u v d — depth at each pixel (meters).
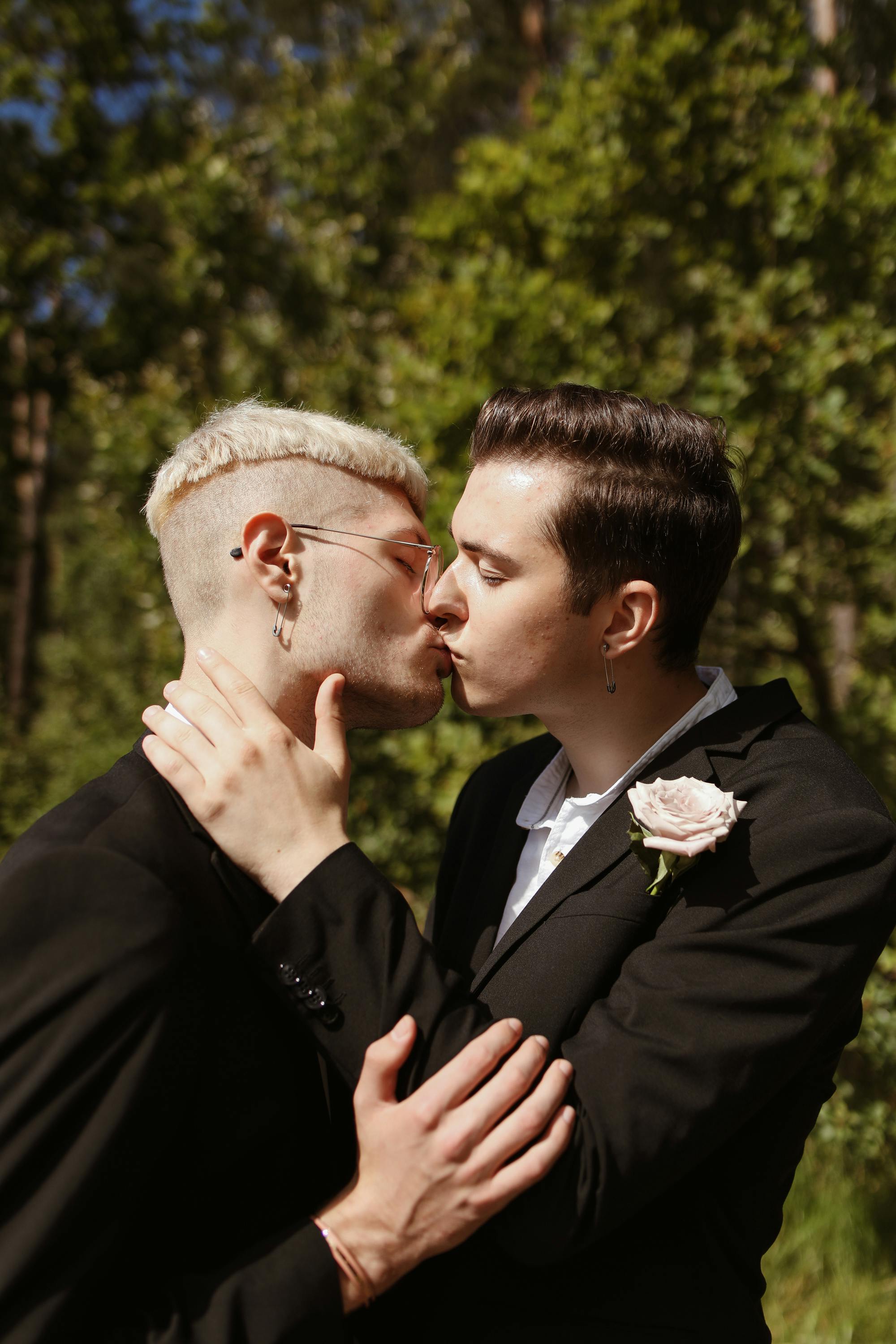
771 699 1.39
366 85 5.74
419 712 1.39
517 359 3.78
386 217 5.73
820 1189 3.33
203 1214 1.09
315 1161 1.18
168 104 6.05
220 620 1.33
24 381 6.07
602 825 1.32
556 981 1.22
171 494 1.38
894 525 3.65
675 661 1.38
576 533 1.26
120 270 5.82
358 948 1.09
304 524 1.32
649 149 4.08
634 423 1.30
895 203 3.73
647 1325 1.14
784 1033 1.09
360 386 4.62
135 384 5.67
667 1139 1.05
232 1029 1.08
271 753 1.16
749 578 3.88
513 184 4.18
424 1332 1.20
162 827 1.13
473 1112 1.01
